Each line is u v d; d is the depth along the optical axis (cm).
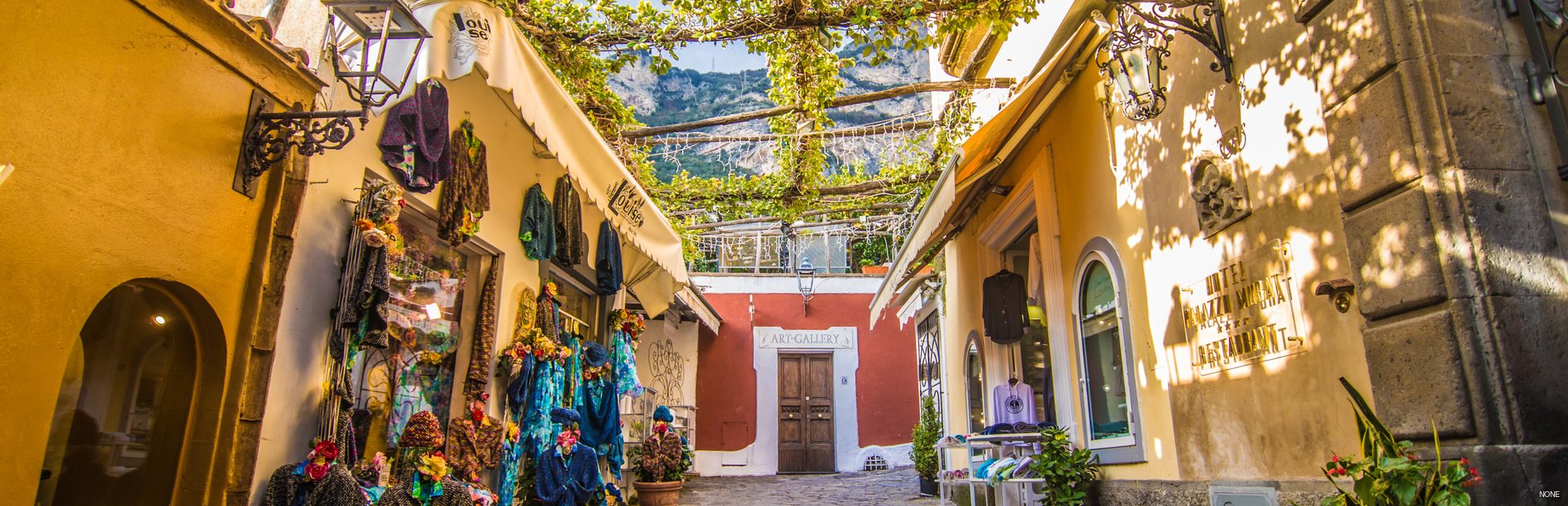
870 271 1639
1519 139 265
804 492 1048
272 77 308
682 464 894
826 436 1467
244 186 298
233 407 291
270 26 305
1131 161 489
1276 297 342
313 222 342
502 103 518
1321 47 306
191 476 283
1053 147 643
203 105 280
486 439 471
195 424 286
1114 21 441
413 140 398
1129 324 494
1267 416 350
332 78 356
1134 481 488
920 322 1325
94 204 239
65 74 231
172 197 267
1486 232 254
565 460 565
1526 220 258
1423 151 262
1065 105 612
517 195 539
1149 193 462
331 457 326
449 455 439
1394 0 277
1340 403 302
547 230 570
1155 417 461
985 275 830
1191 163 413
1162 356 450
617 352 736
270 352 304
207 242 282
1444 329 251
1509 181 260
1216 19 385
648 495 852
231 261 294
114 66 246
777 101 789
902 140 888
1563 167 261
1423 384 257
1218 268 391
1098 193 543
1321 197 314
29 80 220
